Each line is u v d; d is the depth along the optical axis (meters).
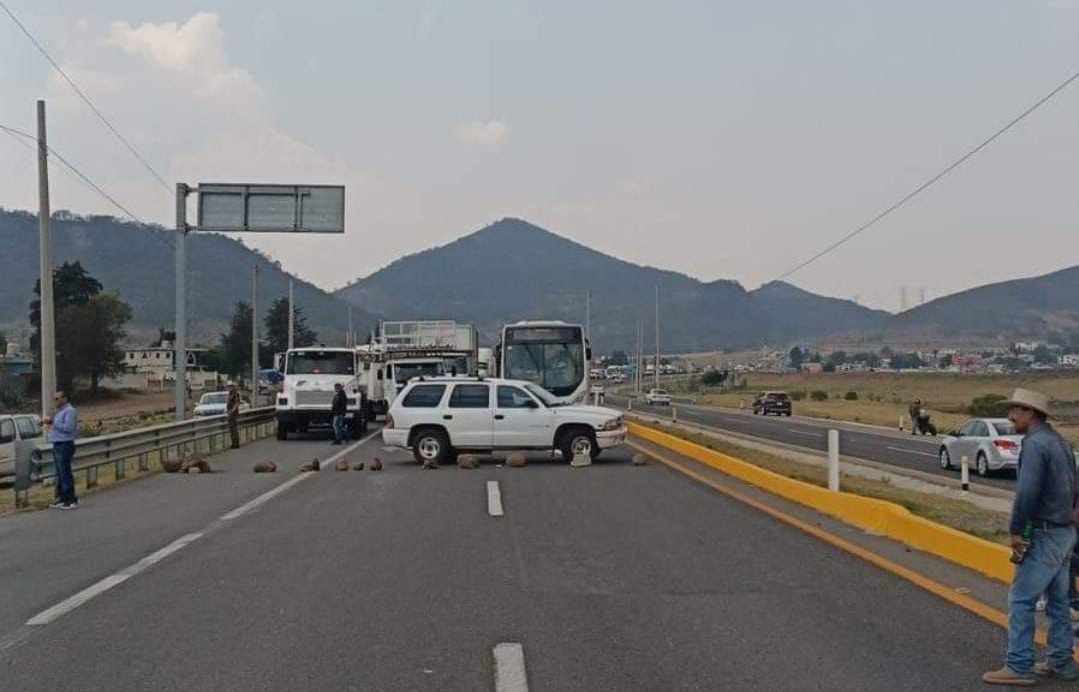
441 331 50.62
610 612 10.47
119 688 8.10
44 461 21.08
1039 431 8.23
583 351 37.84
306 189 39.28
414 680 8.24
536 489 21.20
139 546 14.80
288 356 39.56
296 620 10.23
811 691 7.90
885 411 81.50
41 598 11.43
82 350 77.50
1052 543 8.09
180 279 38.59
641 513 17.55
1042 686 8.02
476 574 12.41
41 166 27.92
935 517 16.34
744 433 49.66
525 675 8.35
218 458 30.89
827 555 13.52
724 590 11.43
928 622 9.96
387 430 27.12
